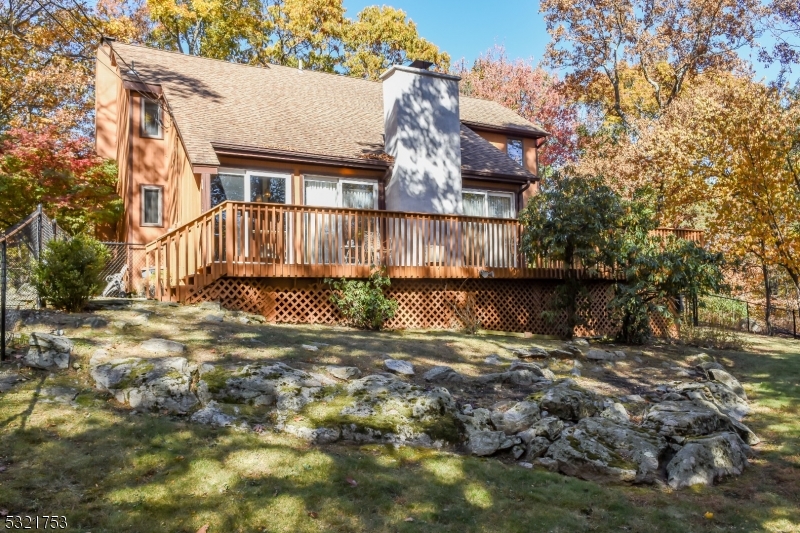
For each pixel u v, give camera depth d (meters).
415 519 4.61
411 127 15.95
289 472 5.09
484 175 17.14
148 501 4.42
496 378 8.48
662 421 6.82
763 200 17.91
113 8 26.61
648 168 22.52
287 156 14.24
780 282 26.44
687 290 12.40
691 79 27.05
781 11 18.91
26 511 4.11
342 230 12.33
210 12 28.58
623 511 5.10
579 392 7.49
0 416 5.38
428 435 6.21
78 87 22.34
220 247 11.15
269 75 19.08
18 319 7.91
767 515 5.20
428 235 13.23
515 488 5.35
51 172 15.60
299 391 6.60
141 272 16.00
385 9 34.62
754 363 11.88
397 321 12.95
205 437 5.54
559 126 34.91
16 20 18.05
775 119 17.52
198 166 12.68
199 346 7.95
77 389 6.24
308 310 12.05
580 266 14.74
